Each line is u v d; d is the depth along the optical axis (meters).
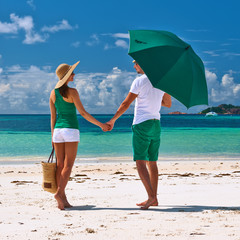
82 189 6.97
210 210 4.55
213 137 30.25
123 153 18.42
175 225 3.71
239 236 3.20
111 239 3.19
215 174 10.25
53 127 5.34
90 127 54.09
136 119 4.93
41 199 5.88
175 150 19.59
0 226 3.84
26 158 16.16
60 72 5.14
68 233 3.43
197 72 4.71
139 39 4.68
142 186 7.39
